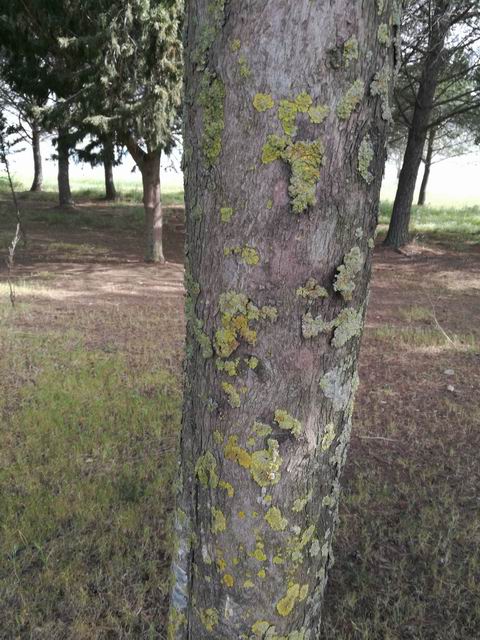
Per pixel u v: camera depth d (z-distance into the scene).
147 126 8.70
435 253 13.55
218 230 1.24
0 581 2.52
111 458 3.61
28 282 9.21
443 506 3.18
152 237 11.66
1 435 3.80
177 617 1.63
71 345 5.80
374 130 1.19
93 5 8.16
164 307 7.85
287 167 1.14
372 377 5.27
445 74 13.31
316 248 1.20
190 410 1.46
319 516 1.46
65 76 9.09
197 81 1.21
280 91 1.11
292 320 1.24
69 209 19.78
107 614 2.38
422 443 3.94
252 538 1.40
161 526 2.94
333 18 1.08
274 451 1.32
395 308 8.41
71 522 2.96
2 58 9.43
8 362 5.16
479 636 2.31
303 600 1.50
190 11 1.22
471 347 6.18
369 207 1.24
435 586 2.56
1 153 7.93
